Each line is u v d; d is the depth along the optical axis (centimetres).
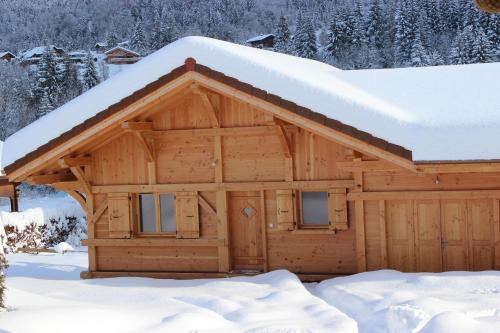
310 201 1359
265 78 1237
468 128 1173
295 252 1353
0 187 2867
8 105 5709
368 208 1300
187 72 1239
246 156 1367
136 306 1105
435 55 6266
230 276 1369
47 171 1425
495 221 1242
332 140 1212
